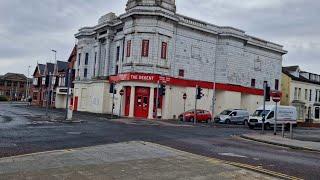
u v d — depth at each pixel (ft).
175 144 53.26
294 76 209.15
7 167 29.89
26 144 45.62
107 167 31.58
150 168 32.09
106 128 77.82
